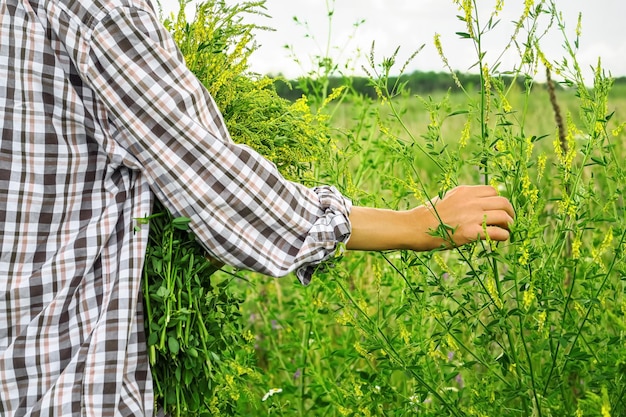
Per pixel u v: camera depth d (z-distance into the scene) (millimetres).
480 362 1839
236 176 1436
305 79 2945
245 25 1758
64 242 1416
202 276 1574
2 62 1387
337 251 1505
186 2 1747
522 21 1664
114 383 1377
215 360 1527
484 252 1635
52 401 1359
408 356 1994
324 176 2152
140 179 1448
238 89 1899
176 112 1404
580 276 2111
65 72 1420
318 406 2406
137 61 1402
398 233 1551
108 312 1388
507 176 1689
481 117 1684
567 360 1747
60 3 1401
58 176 1415
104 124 1431
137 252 1410
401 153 1799
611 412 1685
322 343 2609
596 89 1695
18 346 1376
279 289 3035
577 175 1701
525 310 1641
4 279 1382
